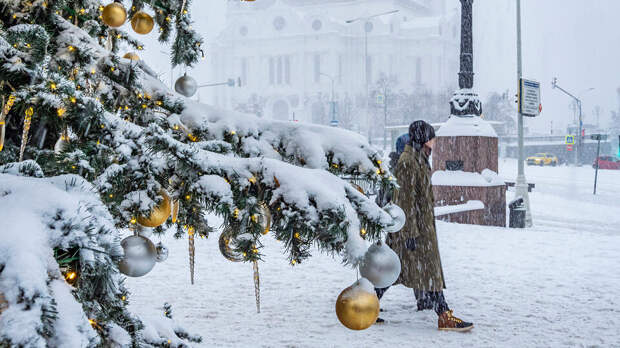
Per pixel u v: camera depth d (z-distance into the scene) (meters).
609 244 10.73
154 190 2.31
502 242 10.95
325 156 2.39
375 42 146.75
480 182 15.24
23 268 1.43
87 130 2.19
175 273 7.73
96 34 3.06
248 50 150.62
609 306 6.21
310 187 2.11
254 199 2.20
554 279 7.61
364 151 2.35
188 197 2.30
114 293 1.89
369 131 105.31
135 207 2.30
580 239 11.38
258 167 2.22
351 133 2.44
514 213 15.25
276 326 5.29
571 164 83.50
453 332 5.16
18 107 2.12
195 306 6.03
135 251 2.35
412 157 5.19
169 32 3.19
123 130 2.30
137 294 6.51
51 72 2.32
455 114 16.06
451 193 15.41
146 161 2.31
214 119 2.59
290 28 147.25
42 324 1.37
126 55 3.05
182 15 3.12
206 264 8.38
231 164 2.25
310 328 5.23
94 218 1.73
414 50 148.62
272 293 6.69
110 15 2.75
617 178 45.62
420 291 5.85
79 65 2.60
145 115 2.66
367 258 2.15
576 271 8.16
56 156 2.22
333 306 6.07
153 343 2.76
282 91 146.38
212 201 2.17
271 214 2.30
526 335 5.12
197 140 2.54
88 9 3.08
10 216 1.58
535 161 75.88
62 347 1.41
